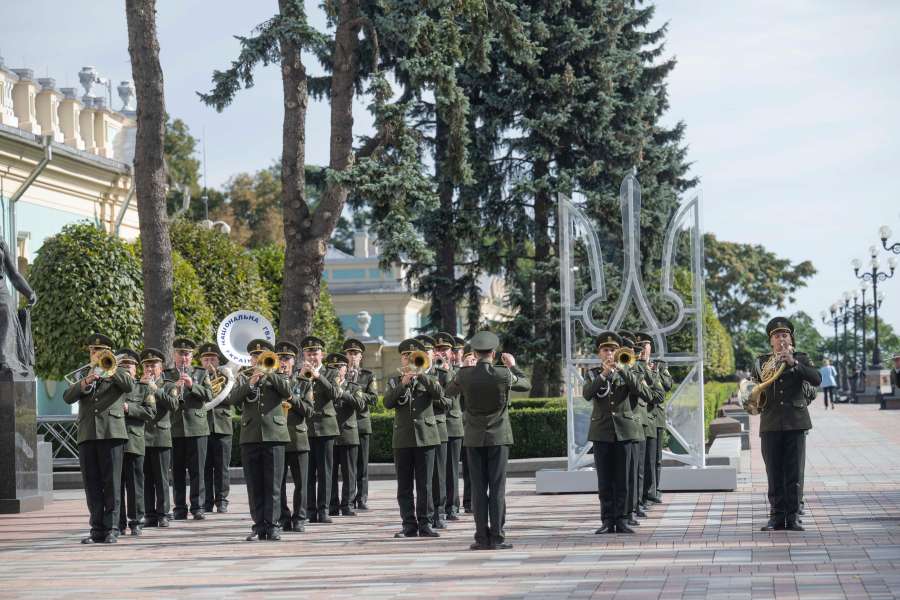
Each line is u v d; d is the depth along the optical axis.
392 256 23.48
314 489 15.98
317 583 10.32
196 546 13.48
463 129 24.77
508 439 12.34
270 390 13.90
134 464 14.74
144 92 22.28
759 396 12.84
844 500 15.70
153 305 22.28
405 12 23.39
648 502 16.23
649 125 36.34
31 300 18.78
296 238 23.47
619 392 13.23
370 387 17.59
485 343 12.32
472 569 10.84
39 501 18.52
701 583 9.49
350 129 23.83
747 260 84.75
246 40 23.17
